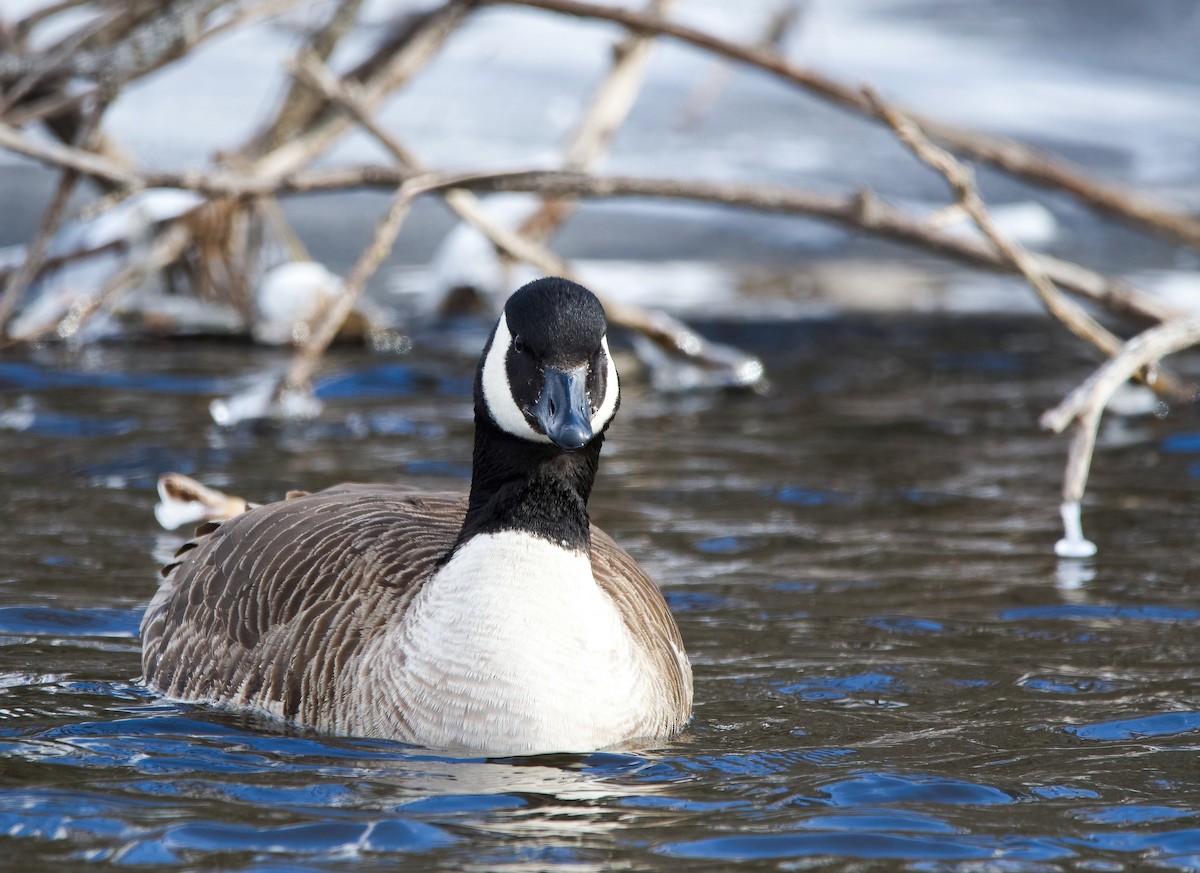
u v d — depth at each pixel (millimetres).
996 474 14570
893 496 13773
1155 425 16609
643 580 9438
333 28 19000
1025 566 11836
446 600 8250
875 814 7293
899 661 9828
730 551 12148
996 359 19516
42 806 7223
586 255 25125
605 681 8203
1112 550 12234
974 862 6762
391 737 8195
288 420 15836
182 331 19859
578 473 8375
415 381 17859
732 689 9320
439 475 13812
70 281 19438
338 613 8562
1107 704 9039
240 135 29000
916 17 46562
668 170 29000
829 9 46594
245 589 8977
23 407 16047
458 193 16859
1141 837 7051
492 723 8062
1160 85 40094
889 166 30719
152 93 32750
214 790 7480
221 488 13281
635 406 17219
